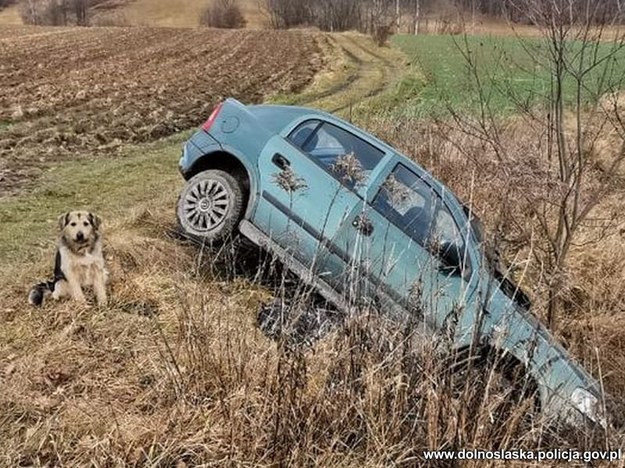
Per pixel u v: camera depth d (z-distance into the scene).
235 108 7.51
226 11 87.94
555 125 6.79
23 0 92.12
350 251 6.32
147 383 4.98
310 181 6.76
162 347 5.39
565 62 5.98
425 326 4.66
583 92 9.74
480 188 7.75
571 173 6.28
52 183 10.84
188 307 5.65
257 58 38.72
